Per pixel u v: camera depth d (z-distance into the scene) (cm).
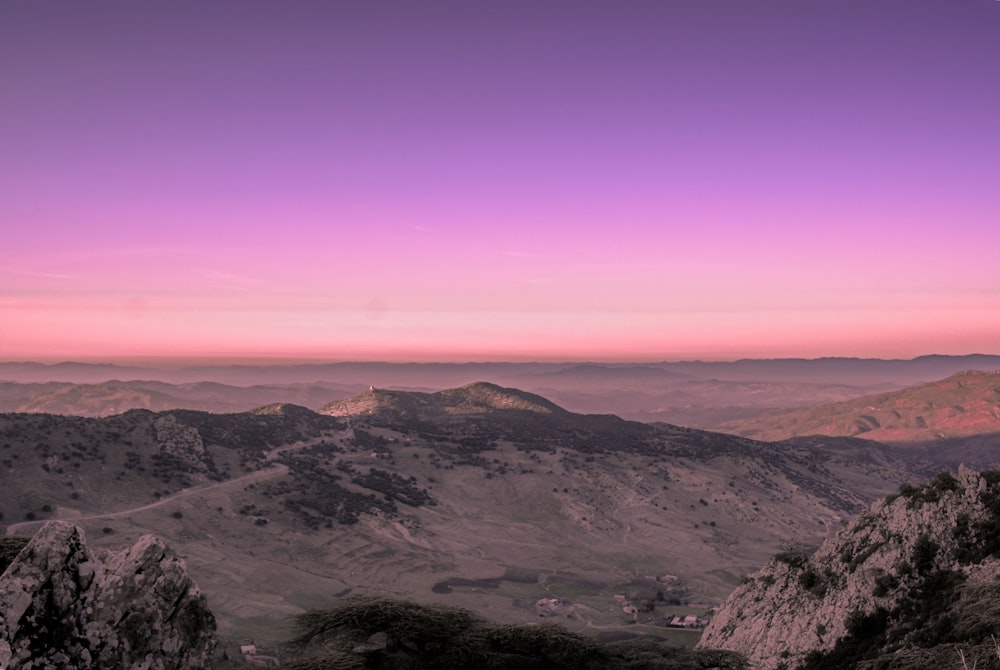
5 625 1429
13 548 2134
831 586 5672
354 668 2708
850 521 6203
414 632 3102
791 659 5372
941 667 3644
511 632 3278
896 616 4972
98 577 1602
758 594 6438
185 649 1641
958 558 5022
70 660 1486
